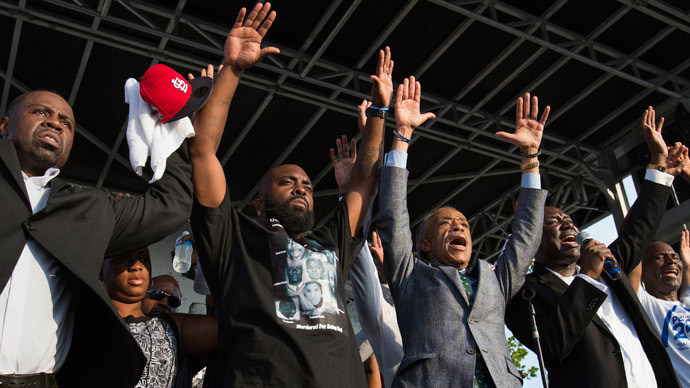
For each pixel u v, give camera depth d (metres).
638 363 3.19
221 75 2.65
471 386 2.65
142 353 2.05
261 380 2.22
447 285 2.92
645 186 3.79
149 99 2.39
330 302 2.45
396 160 3.08
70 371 2.16
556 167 10.27
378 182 3.09
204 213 2.51
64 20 7.28
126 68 8.19
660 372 3.24
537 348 3.00
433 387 2.67
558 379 3.08
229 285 2.44
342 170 3.44
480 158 10.37
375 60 8.55
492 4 7.73
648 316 3.66
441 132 9.45
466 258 3.22
